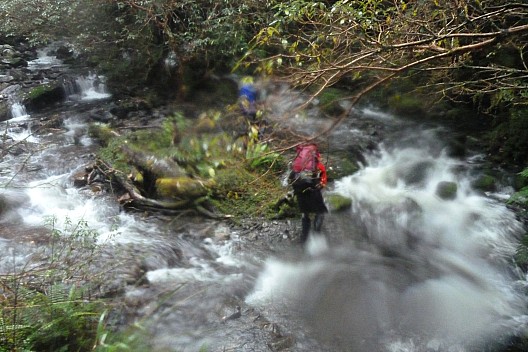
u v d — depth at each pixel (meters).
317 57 3.77
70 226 6.45
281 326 4.85
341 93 8.38
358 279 5.70
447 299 5.34
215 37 10.40
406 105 9.98
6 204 6.88
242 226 6.72
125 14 11.37
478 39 4.46
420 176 8.04
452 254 6.28
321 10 4.63
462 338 4.73
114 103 11.67
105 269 5.33
